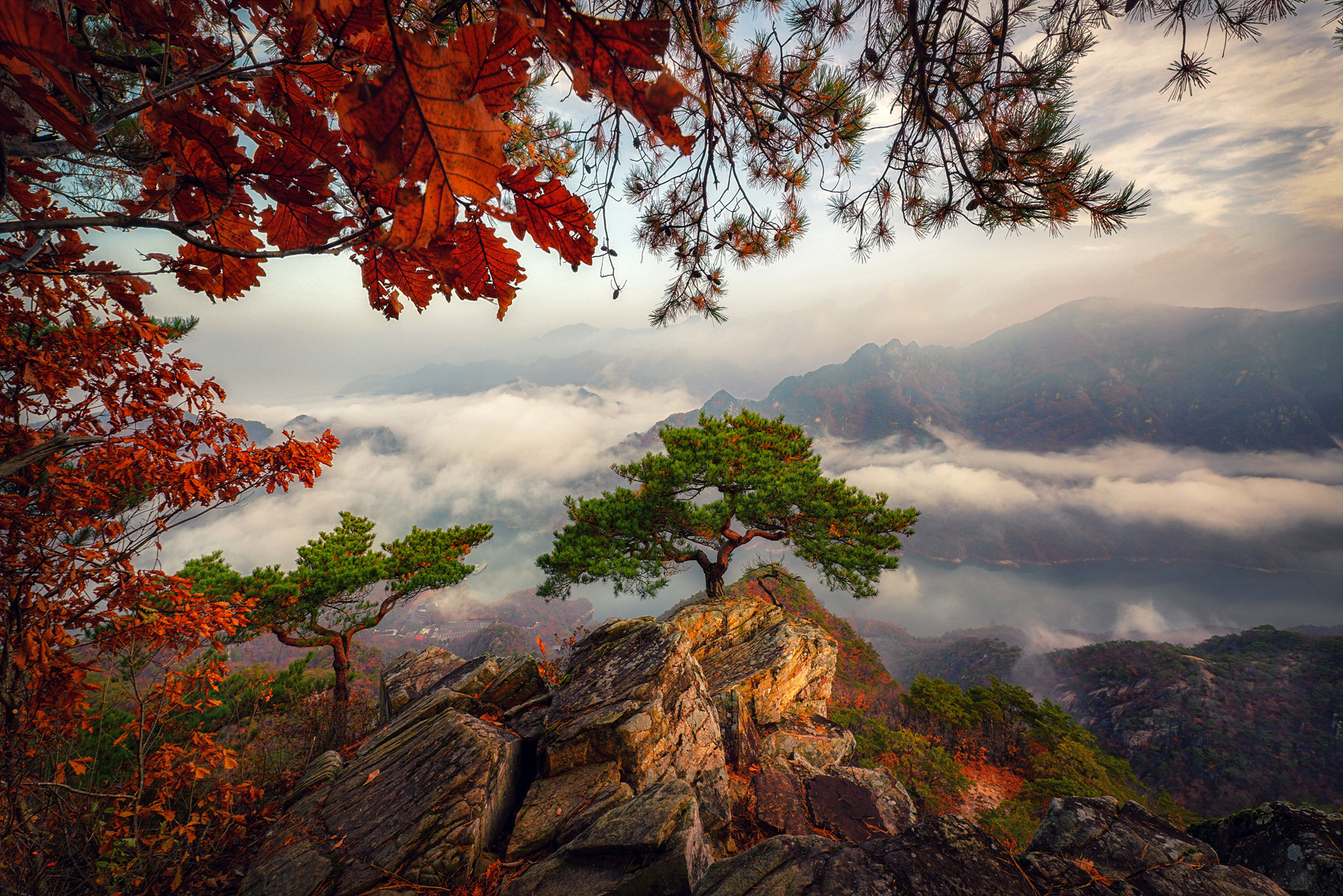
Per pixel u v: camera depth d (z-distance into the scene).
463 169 0.59
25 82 0.63
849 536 14.25
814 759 9.77
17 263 1.26
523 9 0.58
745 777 7.23
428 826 4.18
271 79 1.02
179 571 10.84
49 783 3.14
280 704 8.63
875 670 39.06
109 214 0.98
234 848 4.59
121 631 3.22
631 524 14.97
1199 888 2.81
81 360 2.80
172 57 1.02
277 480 3.33
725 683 11.23
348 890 3.83
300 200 1.09
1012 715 24.42
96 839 3.66
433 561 14.20
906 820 6.34
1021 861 2.90
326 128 0.98
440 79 0.56
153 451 2.94
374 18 0.94
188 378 3.07
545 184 0.98
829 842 3.10
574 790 4.72
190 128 0.96
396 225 0.60
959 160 2.43
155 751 3.75
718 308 3.49
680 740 5.44
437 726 5.66
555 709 5.84
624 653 6.71
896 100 2.57
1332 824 3.21
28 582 2.84
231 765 3.89
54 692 3.02
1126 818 3.30
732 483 15.34
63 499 2.82
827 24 2.81
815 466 15.68
